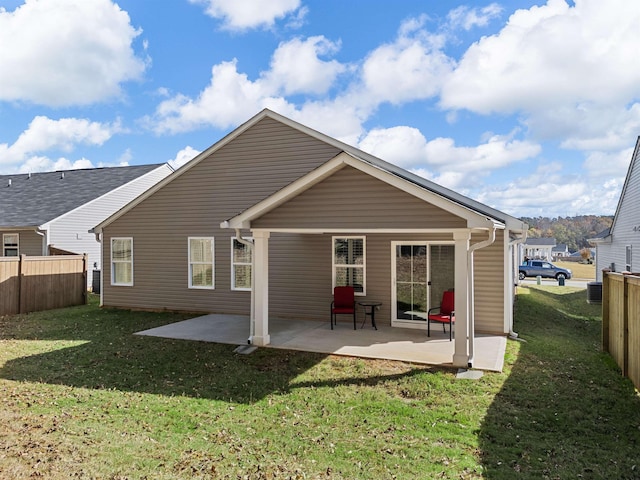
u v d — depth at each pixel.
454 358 7.34
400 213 7.29
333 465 4.09
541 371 7.19
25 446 4.30
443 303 9.56
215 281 12.79
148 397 6.02
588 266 47.62
